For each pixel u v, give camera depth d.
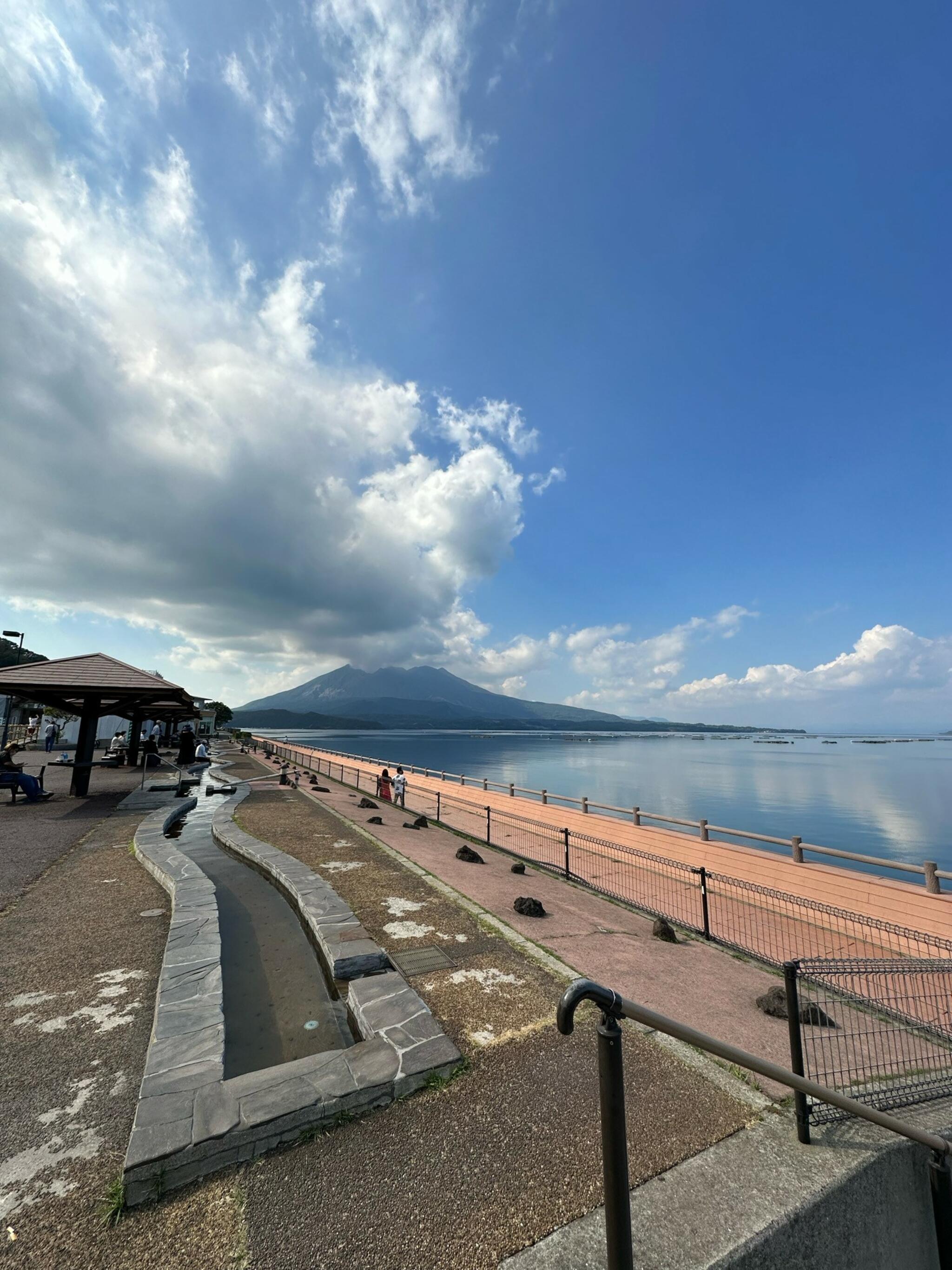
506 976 4.56
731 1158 2.59
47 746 24.25
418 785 24.52
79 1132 2.64
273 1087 2.81
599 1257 2.04
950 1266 2.68
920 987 5.16
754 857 9.98
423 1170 2.45
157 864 7.01
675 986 4.73
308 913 5.69
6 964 4.51
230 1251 2.02
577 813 14.83
